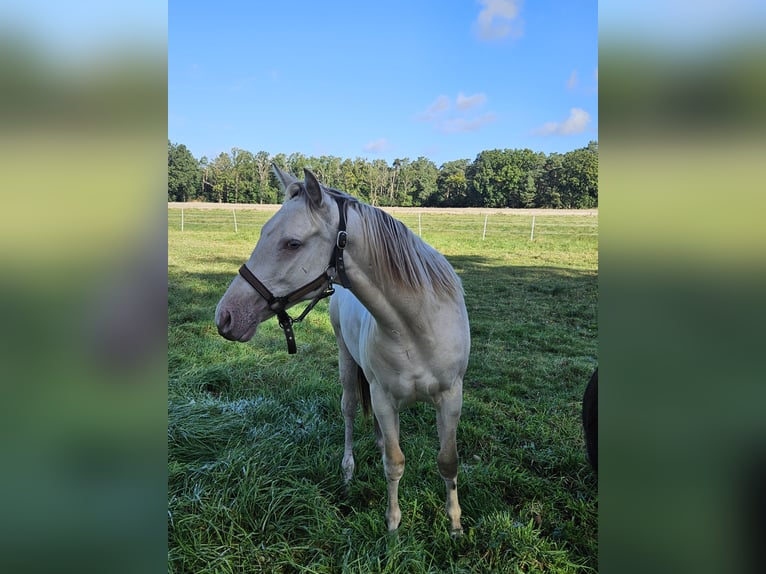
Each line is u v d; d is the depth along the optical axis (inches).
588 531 78.9
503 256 410.0
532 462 100.4
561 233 539.5
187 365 149.9
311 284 59.0
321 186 63.1
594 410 81.7
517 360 167.2
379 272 61.5
